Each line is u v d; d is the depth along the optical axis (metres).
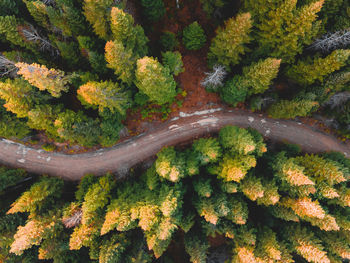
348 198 26.22
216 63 27.08
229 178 25.02
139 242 30.00
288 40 22.97
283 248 28.62
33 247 28.66
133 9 27.45
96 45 23.66
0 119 26.08
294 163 27.67
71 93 29.86
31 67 18.81
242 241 28.67
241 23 20.28
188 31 29.56
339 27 23.09
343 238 28.52
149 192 26.80
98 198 26.00
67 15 20.77
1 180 28.52
